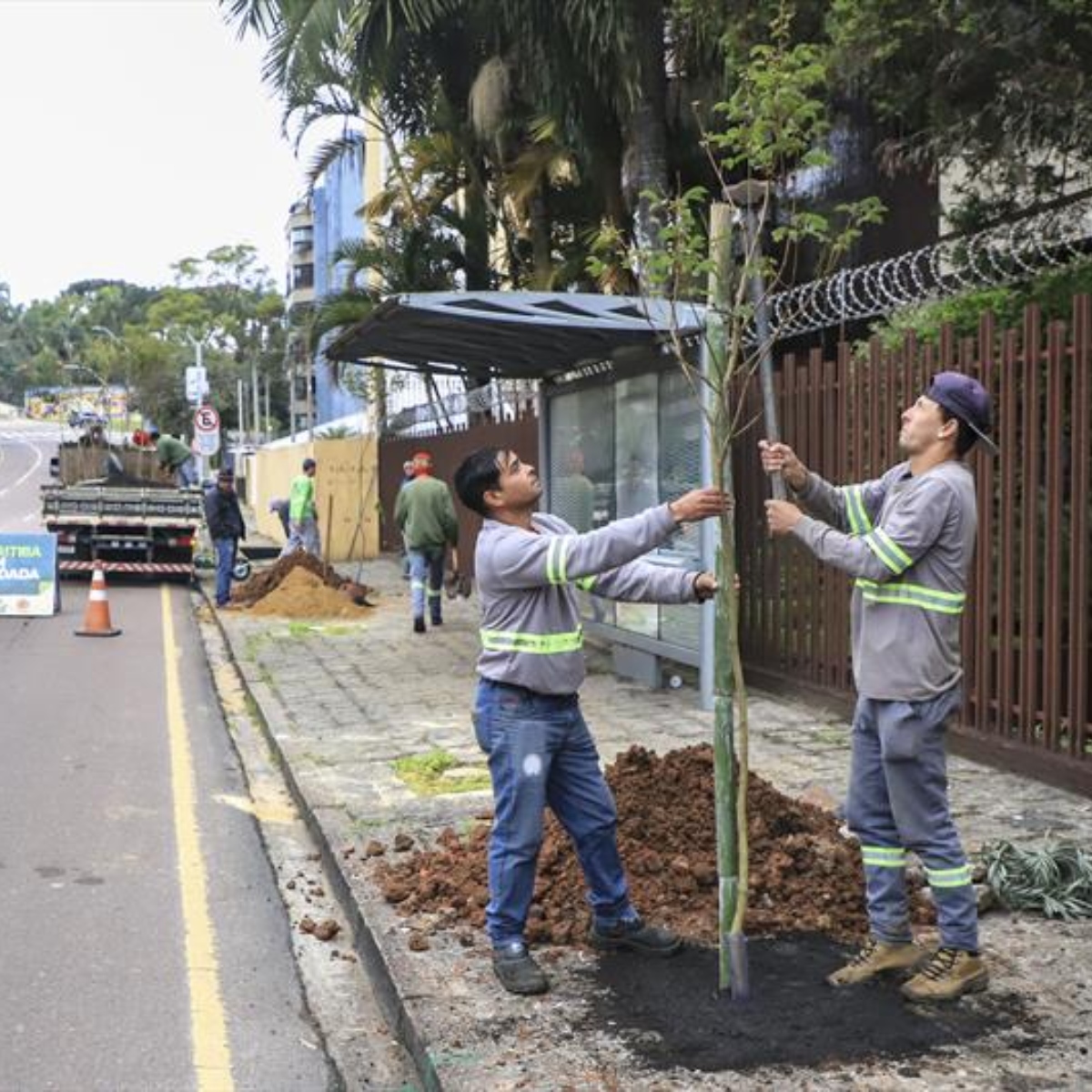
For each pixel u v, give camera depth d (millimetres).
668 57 13148
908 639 3926
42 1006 4500
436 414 20422
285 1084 3973
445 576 18359
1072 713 6531
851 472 8312
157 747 8633
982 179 9344
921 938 4590
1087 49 7531
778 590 9320
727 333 4320
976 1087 3539
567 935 4688
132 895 5664
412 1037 4055
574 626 4312
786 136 4031
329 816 6531
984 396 3939
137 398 77938
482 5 14336
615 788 5602
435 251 20312
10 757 8227
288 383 78562
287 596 15672
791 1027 3926
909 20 7484
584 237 17578
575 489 11492
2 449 92188
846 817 4289
